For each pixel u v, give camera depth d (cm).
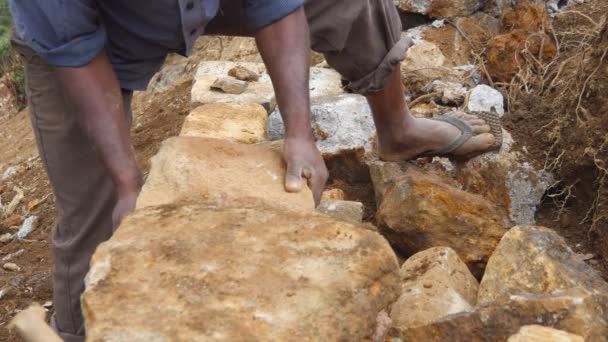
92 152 253
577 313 191
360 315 171
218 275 175
